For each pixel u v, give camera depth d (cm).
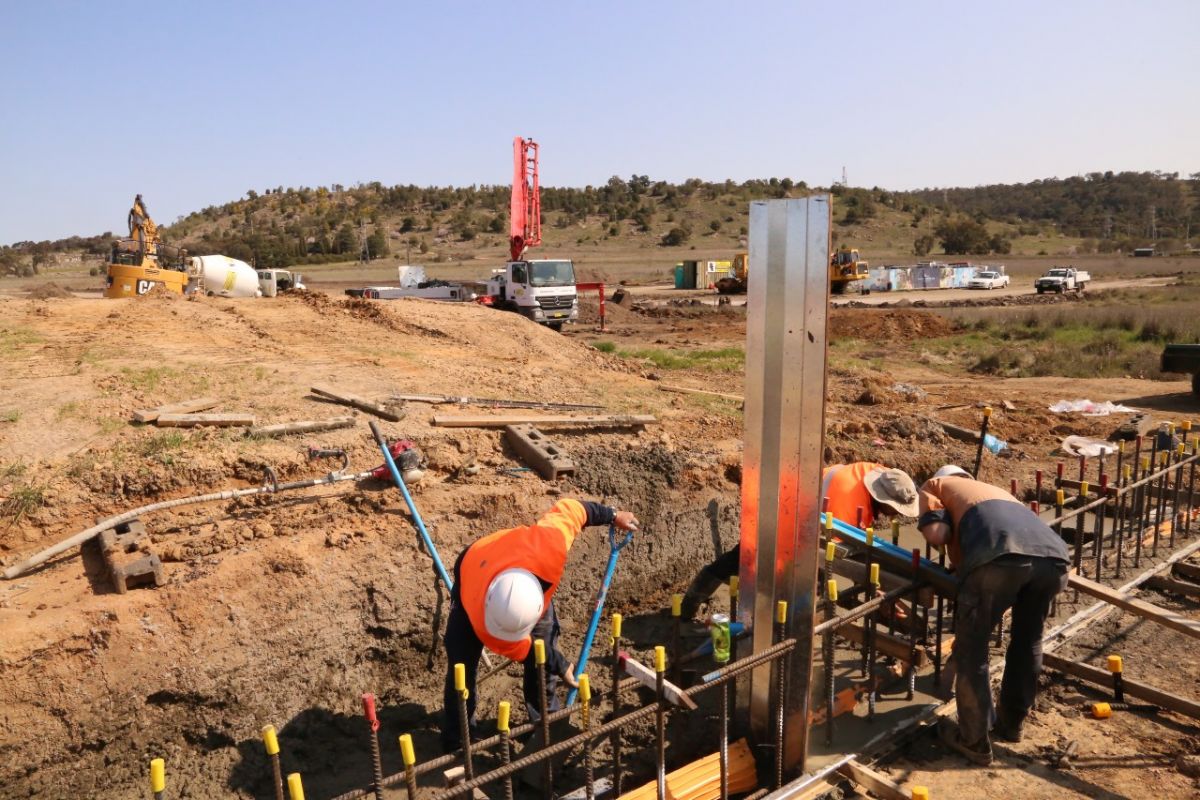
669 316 3259
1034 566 384
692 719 466
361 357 923
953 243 9306
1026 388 1477
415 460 583
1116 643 519
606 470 647
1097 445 970
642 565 627
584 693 332
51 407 625
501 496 580
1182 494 767
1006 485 827
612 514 450
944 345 2147
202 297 1233
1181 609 563
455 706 427
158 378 727
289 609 470
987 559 386
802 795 374
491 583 386
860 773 387
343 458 589
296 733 460
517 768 309
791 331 353
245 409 666
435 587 525
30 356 777
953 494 429
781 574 374
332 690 481
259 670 453
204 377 748
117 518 478
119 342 870
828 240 334
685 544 655
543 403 786
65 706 394
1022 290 4822
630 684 480
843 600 452
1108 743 423
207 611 445
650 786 367
